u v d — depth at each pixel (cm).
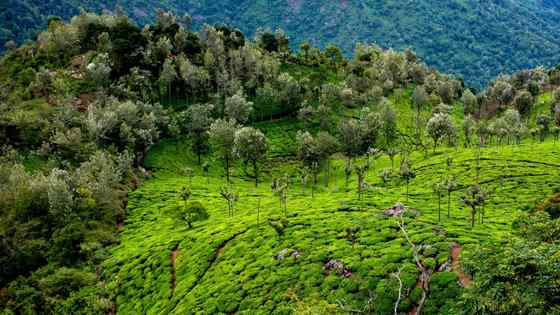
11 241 11138
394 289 6291
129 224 12975
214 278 8538
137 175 16762
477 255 4012
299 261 8088
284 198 12875
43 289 9750
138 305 8731
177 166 18288
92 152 16275
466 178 14100
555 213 8512
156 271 9588
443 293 5894
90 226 12119
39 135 16962
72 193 13088
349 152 18488
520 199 11806
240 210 12719
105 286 9688
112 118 17738
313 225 9706
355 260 7462
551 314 3203
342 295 6588
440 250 7006
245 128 16838
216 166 18888
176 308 7981
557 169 13888
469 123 19900
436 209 10938
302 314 4291
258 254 8912
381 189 14012
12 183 13075
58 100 19675
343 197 12900
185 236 10975
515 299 3419
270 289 7469
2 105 18425
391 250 7488
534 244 3822
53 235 11531
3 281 10569
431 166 16112
